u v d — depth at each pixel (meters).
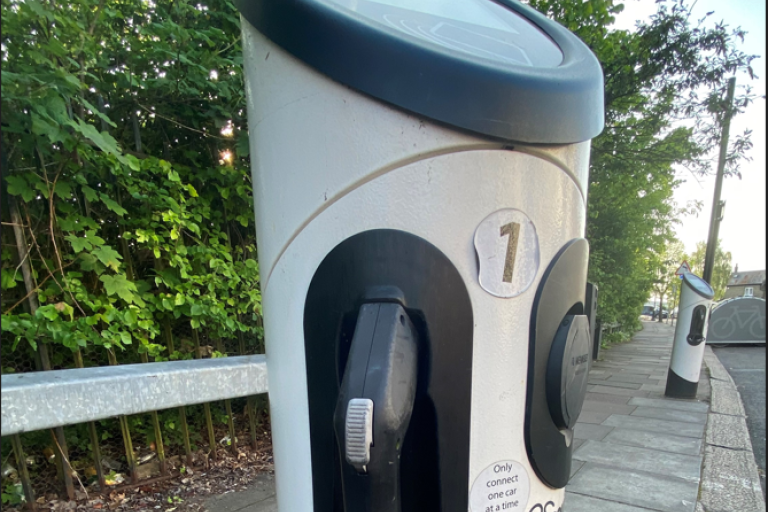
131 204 2.73
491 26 1.19
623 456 3.67
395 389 0.74
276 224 0.96
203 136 3.05
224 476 2.95
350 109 0.86
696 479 3.23
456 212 0.86
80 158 2.39
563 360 0.97
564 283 0.99
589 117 0.98
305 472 0.97
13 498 2.43
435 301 0.86
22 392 0.85
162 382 1.04
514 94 0.84
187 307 2.84
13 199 2.20
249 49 1.01
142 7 2.73
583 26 5.61
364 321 0.81
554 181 0.95
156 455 3.04
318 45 0.85
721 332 12.06
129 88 2.59
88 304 2.39
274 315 1.01
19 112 1.89
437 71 0.81
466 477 0.92
